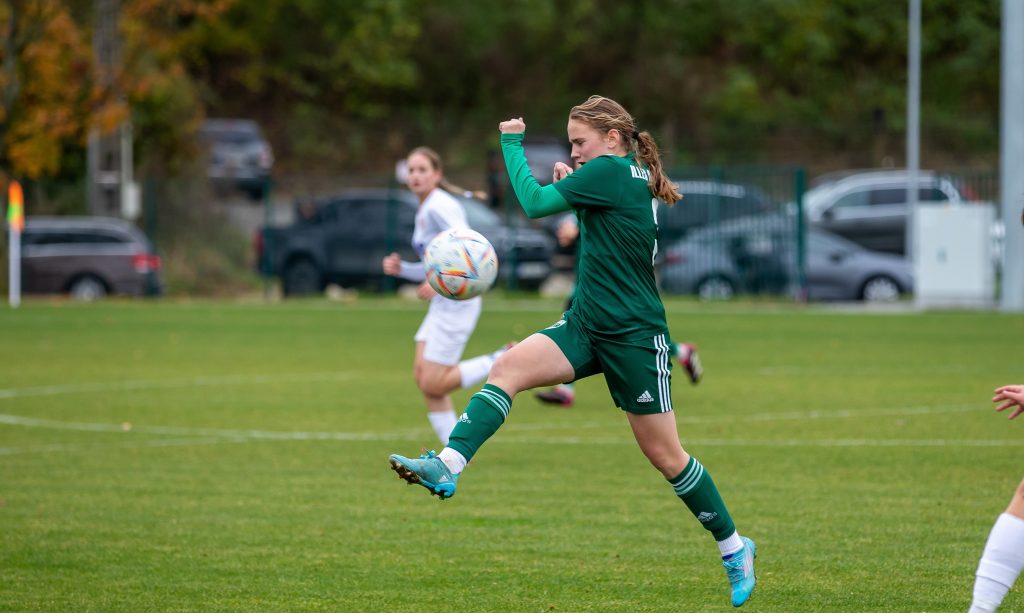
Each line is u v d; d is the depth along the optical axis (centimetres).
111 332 8006
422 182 3694
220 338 7656
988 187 10344
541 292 10894
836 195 12250
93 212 11694
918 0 10888
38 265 10775
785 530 2911
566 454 3925
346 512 3141
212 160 15275
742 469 3641
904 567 2592
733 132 18688
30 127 11094
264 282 11175
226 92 19888
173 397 5197
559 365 2184
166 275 11356
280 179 15612
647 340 2173
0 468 3728
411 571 2594
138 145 13400
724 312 9194
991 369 5975
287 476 3597
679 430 4331
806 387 5419
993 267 9206
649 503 3228
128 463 3800
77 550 2777
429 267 2584
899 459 3781
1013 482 3438
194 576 2564
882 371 5938
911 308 9262
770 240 10075
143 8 11700
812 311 9206
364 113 19962
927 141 18712
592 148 2238
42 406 4962
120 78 11381
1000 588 1889
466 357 6638
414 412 4791
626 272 2178
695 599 2388
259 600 2395
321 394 5278
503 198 11531
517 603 2367
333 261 10875
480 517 3080
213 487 3450
